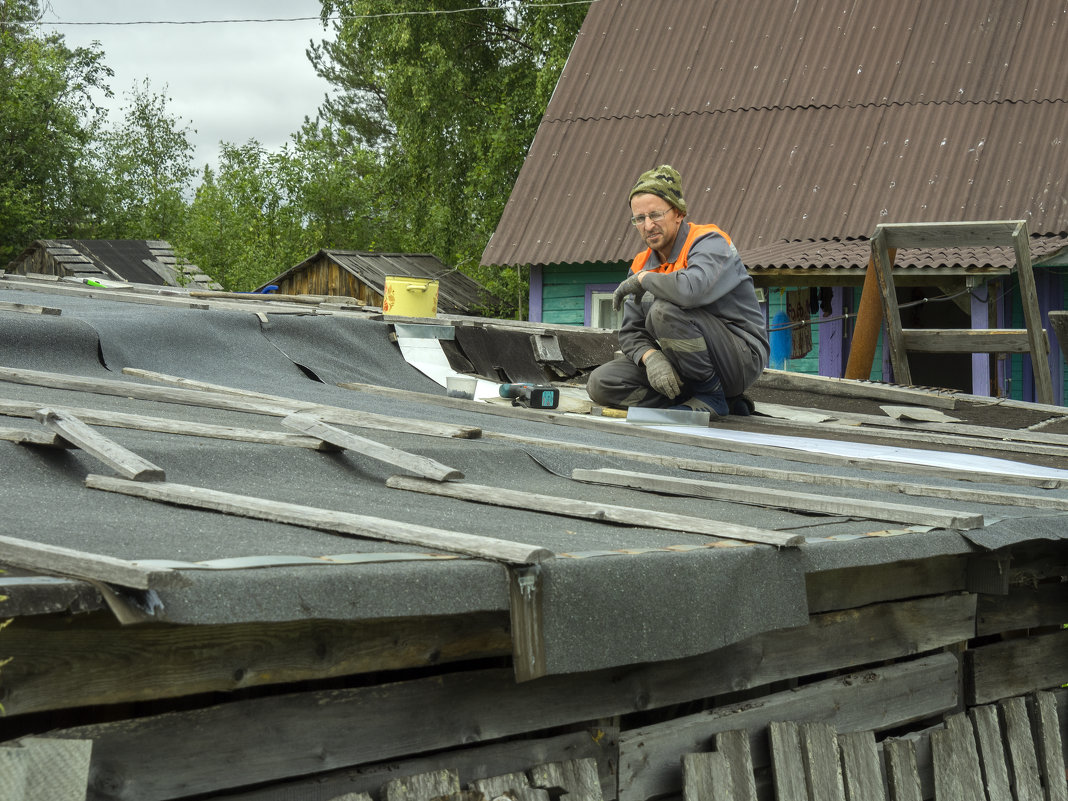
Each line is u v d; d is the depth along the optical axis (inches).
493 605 83.0
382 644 90.8
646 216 226.5
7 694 68.3
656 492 143.9
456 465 143.0
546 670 85.7
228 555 77.2
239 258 1239.5
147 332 202.5
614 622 91.0
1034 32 577.0
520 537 99.7
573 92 634.8
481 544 86.4
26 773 65.6
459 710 98.1
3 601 60.6
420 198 1098.7
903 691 148.0
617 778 112.2
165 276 931.3
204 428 134.4
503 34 1094.4
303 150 1317.7
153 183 1483.8
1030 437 236.8
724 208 548.4
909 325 642.8
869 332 327.9
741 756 120.4
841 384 284.4
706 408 236.5
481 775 100.7
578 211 575.2
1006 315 511.5
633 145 596.4
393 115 1024.2
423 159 1035.9
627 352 238.5
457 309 905.5
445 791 95.0
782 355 548.7
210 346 214.8
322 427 133.3
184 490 100.7
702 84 613.9
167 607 65.6
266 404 165.2
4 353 177.0
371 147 1550.2
